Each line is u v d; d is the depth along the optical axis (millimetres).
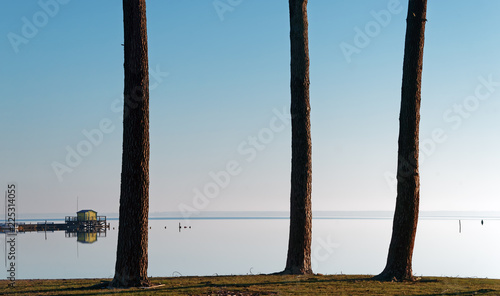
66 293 15773
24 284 19078
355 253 50281
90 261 45125
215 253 53312
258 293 15516
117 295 15031
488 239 85312
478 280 19188
